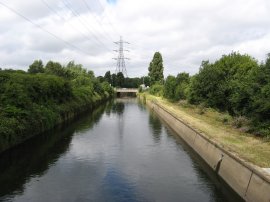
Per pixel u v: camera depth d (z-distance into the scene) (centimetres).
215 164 2175
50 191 1842
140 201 1711
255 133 2595
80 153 2716
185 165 2402
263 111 2412
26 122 2983
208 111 4097
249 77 2766
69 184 1955
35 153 2689
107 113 6081
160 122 4844
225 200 1730
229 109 3484
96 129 4012
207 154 2409
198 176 2139
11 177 2073
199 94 4200
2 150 2486
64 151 2775
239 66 3450
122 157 2612
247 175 1653
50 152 2734
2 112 2783
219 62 3747
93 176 2109
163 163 2450
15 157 2552
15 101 3002
